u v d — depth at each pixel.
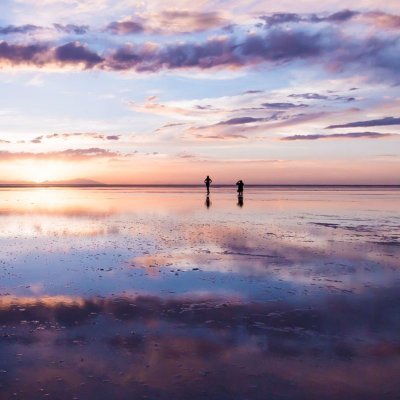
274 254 13.84
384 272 11.27
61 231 19.62
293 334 6.97
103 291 9.50
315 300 8.79
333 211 31.95
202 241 16.55
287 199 52.31
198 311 8.14
